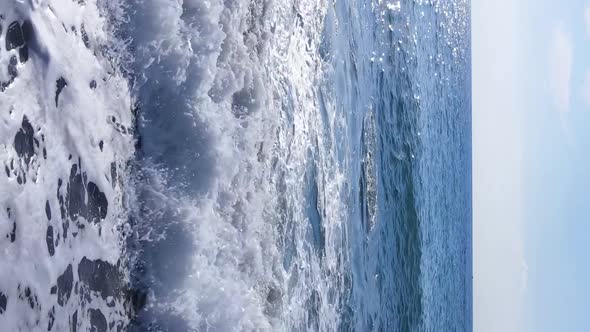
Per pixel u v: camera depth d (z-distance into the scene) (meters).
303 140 6.17
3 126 2.67
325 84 7.05
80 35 3.18
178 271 3.65
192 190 3.80
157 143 3.71
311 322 6.14
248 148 4.58
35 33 2.88
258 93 4.79
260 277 4.70
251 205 4.60
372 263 8.77
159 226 3.63
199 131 3.83
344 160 7.73
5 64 2.71
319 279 6.48
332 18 7.39
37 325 2.79
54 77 2.98
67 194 3.03
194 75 3.84
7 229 2.65
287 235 5.55
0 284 2.58
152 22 3.61
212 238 3.95
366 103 8.92
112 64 3.42
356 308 7.90
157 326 3.58
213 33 3.96
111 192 3.38
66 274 2.99
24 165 2.77
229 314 3.97
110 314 3.31
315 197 6.48
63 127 3.03
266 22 5.23
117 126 3.44
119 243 3.43
